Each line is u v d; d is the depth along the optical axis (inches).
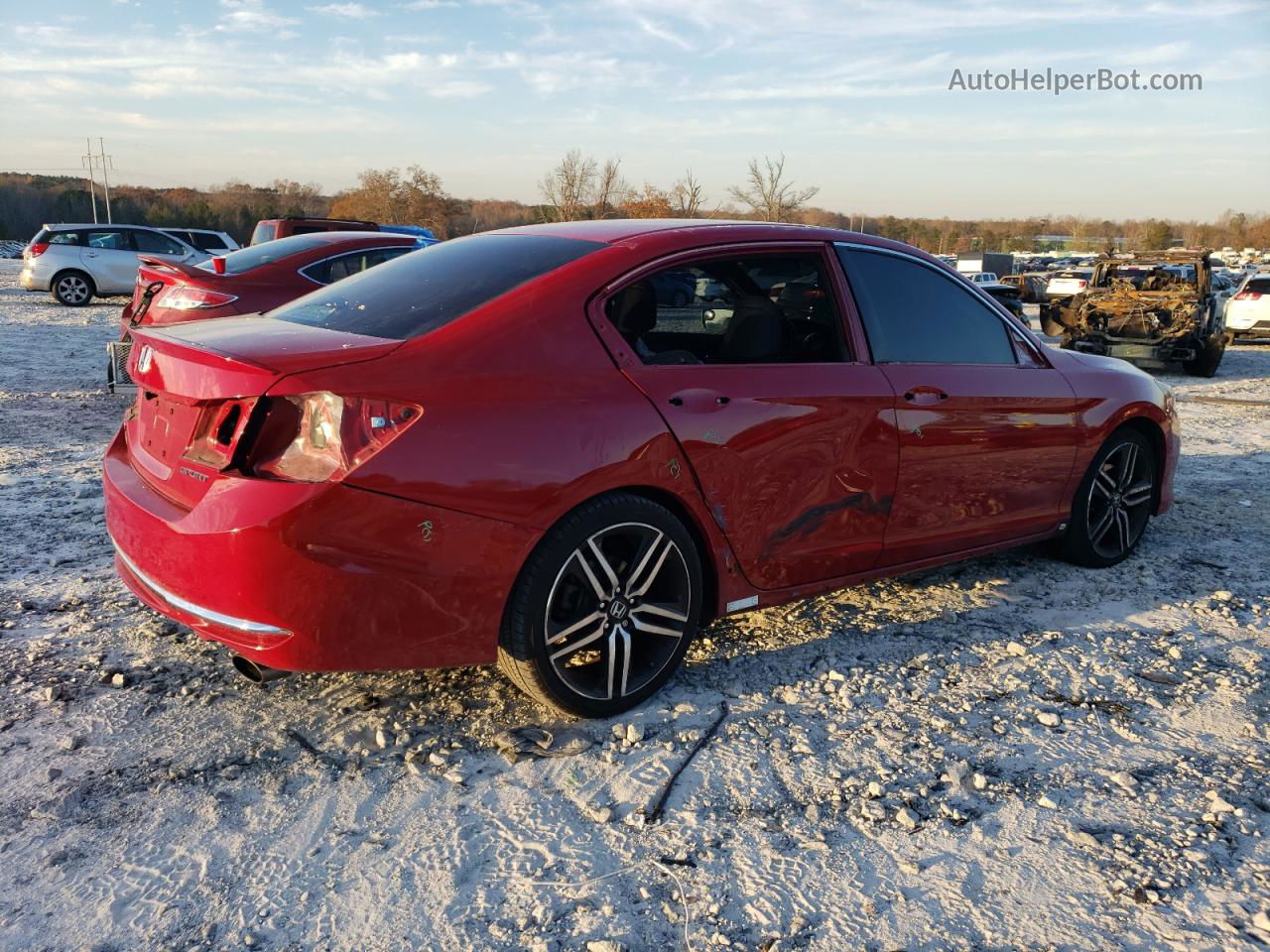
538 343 109.7
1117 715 122.4
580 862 91.9
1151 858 93.7
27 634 137.9
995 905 86.9
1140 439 180.4
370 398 97.3
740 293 129.3
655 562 118.0
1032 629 149.6
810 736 115.7
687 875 90.3
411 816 98.5
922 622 151.6
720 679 130.0
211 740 111.5
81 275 767.7
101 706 118.1
